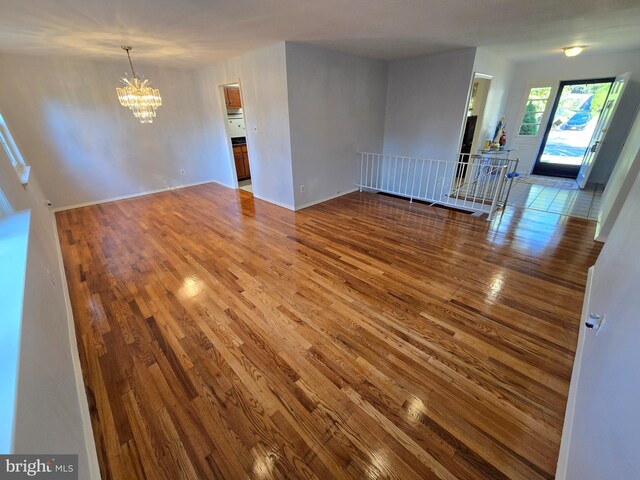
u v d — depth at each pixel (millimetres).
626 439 691
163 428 1430
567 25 3078
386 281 2617
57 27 2701
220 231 3826
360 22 2859
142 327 2098
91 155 4844
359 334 2004
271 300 2383
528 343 1890
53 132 4406
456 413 1471
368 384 1637
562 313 2152
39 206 3252
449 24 2990
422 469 1248
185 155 6031
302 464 1277
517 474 1219
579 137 5918
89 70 4520
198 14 2504
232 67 4652
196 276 2754
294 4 2336
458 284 2547
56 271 2424
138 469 1271
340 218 4250
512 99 6191
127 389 1631
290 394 1589
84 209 4758
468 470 1240
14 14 2320
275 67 3914
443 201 4867
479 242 3342
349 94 4773
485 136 5789
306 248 3303
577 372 1535
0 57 3801
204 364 1784
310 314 2209
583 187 5270
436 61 4609
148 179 5629
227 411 1506
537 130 6145
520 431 1383
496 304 2271
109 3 2193
